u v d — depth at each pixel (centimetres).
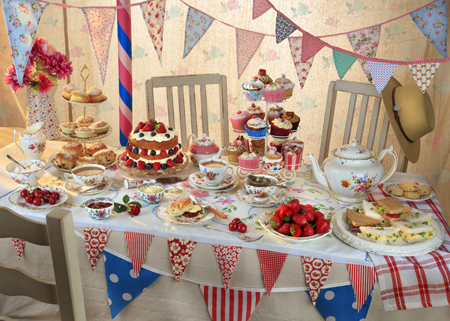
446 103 236
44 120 190
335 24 259
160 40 142
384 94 183
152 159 156
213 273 113
